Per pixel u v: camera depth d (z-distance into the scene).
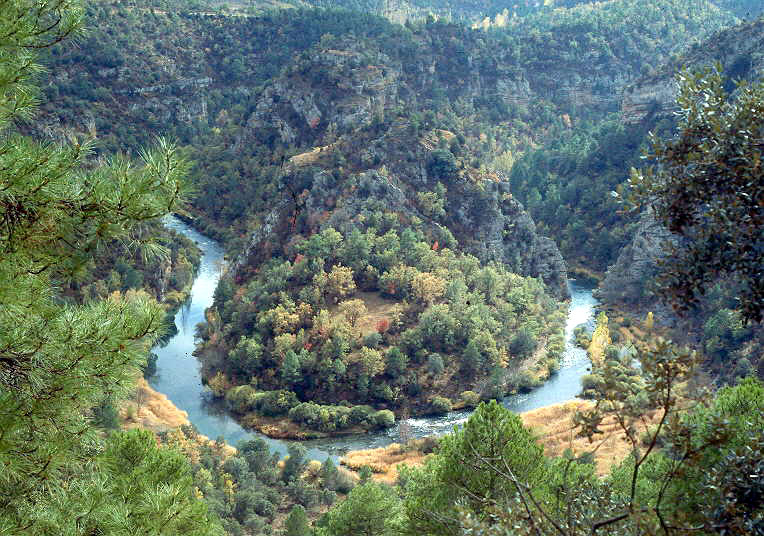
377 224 167.12
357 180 175.88
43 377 14.29
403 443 113.88
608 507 14.14
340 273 149.25
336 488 97.06
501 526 13.29
